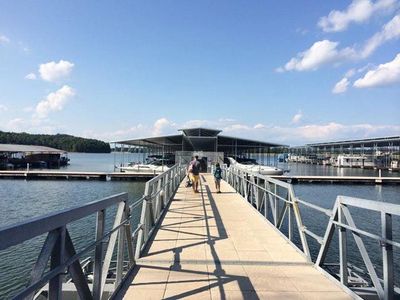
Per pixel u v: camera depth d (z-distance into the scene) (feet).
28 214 75.15
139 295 15.37
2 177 146.30
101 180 141.38
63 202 90.99
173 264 19.77
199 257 20.97
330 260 39.27
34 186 123.13
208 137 143.23
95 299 12.75
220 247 23.29
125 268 22.62
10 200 93.76
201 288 16.25
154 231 27.86
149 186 26.71
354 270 33.04
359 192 116.98
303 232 22.03
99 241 12.42
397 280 34.50
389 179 136.15
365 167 265.13
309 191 116.78
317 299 15.14
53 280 8.94
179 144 176.76
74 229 53.26
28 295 7.27
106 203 13.21
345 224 15.96
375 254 42.06
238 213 36.65
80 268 10.75
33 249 42.83
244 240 25.26
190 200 46.98
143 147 203.62
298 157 418.31
